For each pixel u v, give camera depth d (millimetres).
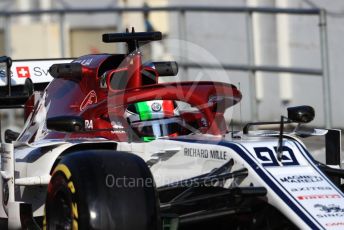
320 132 24062
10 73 30422
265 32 50094
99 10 53375
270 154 21094
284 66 47531
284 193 19969
